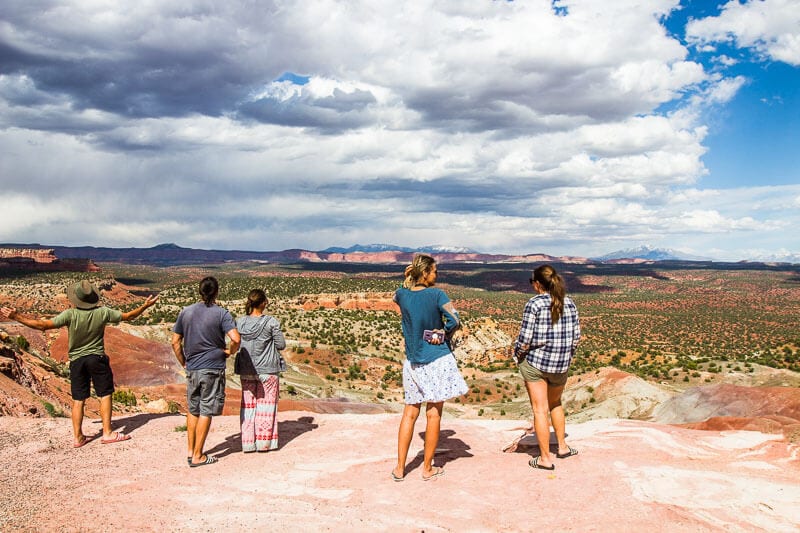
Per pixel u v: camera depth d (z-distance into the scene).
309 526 5.05
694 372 93.06
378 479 6.35
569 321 6.37
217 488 6.26
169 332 89.06
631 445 7.30
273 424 7.95
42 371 22.48
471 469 6.55
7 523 5.23
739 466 6.53
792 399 14.22
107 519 5.30
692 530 4.73
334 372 107.75
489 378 104.94
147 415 10.44
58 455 7.82
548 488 5.78
